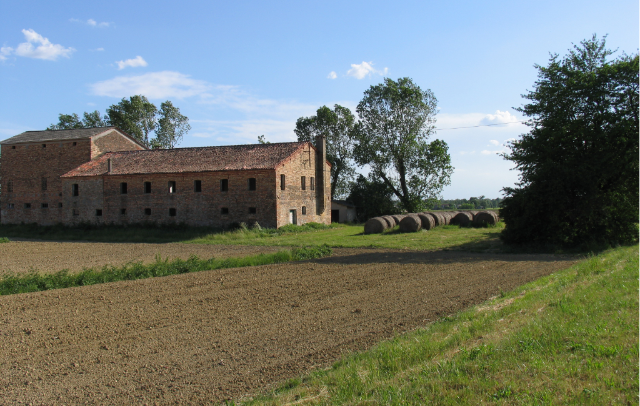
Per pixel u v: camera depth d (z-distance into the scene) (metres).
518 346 6.44
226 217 39.69
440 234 34.09
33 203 51.19
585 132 22.94
